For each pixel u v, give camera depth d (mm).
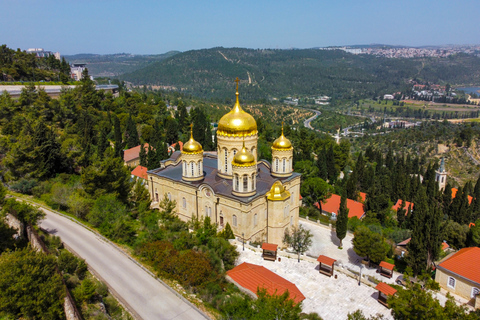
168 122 140750
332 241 72812
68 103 132250
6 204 54438
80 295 36344
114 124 124188
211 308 40344
